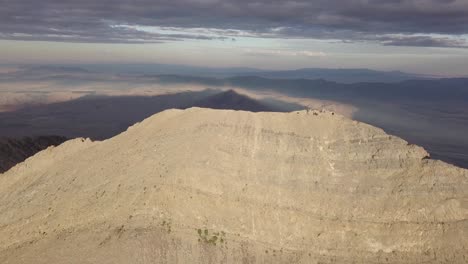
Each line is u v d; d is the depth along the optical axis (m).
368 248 86.00
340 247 86.38
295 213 89.38
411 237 86.12
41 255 85.75
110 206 90.25
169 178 89.75
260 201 90.00
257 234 86.88
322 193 91.38
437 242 85.25
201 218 86.38
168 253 81.06
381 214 88.44
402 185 90.56
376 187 91.12
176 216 85.56
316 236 87.56
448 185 89.75
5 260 88.38
